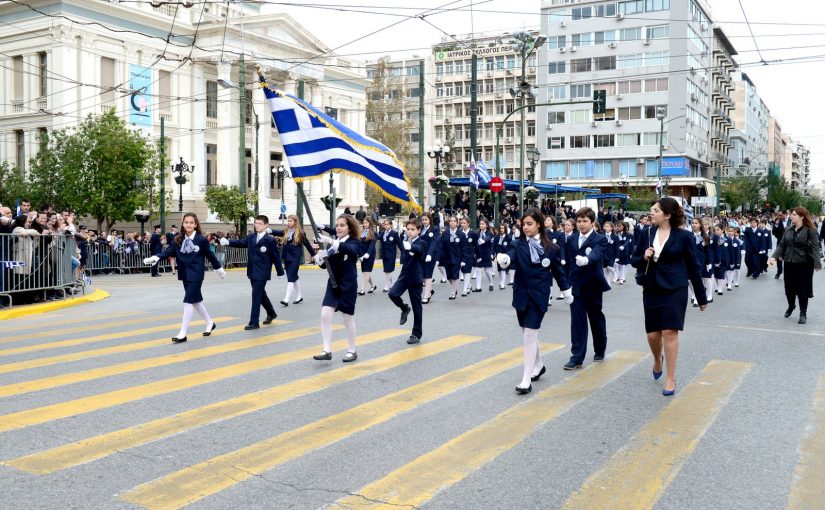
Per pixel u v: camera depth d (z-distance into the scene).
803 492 4.59
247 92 48.34
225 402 6.74
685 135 68.88
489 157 89.94
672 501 4.44
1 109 40.34
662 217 7.23
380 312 14.04
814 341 10.52
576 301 8.53
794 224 12.61
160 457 5.17
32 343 10.09
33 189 33.47
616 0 70.12
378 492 4.54
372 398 6.93
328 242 8.80
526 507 4.32
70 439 5.57
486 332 11.30
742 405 6.75
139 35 41.09
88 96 38.56
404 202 10.72
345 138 9.86
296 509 4.26
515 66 88.38
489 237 19.28
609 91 71.19
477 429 5.92
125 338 10.55
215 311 14.03
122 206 33.62
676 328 7.13
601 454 5.30
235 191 34.16
